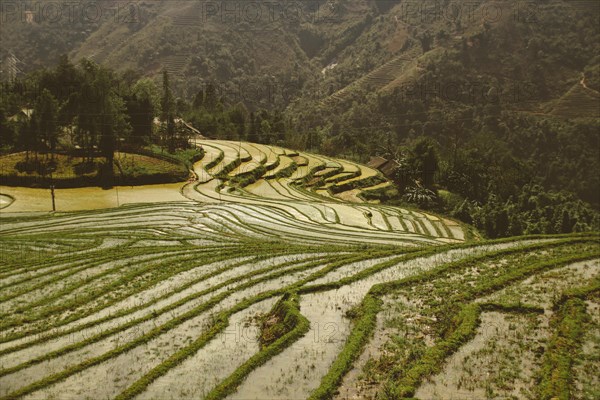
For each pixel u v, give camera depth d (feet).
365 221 207.00
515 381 60.44
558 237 115.85
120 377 64.44
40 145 260.01
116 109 258.57
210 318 81.30
